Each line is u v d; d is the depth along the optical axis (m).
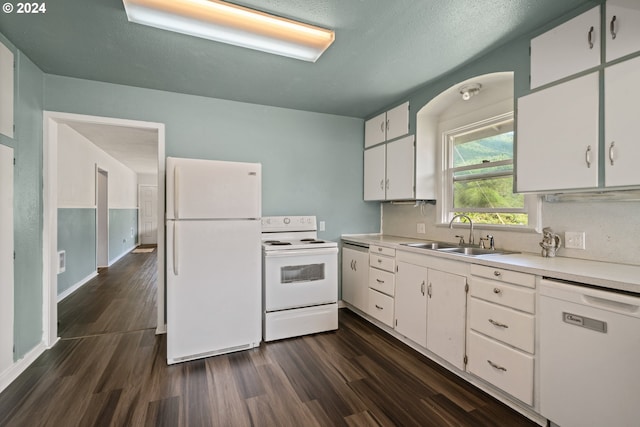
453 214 3.08
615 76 1.59
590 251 1.94
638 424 1.28
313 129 3.70
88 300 4.05
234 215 2.59
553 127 1.87
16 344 2.20
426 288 2.46
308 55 2.22
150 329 3.10
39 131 2.57
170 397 1.96
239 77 2.71
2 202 2.03
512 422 1.73
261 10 1.77
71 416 1.77
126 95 2.90
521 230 2.35
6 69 2.07
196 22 1.83
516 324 1.78
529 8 1.76
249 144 3.39
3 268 2.04
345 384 2.12
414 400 1.93
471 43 2.14
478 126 2.77
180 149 3.10
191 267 2.45
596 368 1.41
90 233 5.23
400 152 3.29
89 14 1.82
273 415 1.79
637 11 1.52
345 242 3.80
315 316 3.01
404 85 2.89
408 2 1.71
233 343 2.60
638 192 1.69
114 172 6.94
